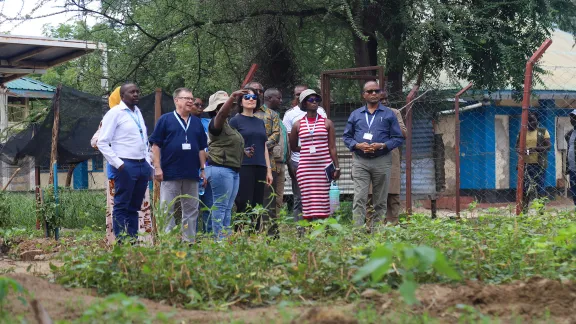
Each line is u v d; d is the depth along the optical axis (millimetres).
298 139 10656
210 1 15898
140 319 4516
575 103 20250
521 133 11195
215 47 17375
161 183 8672
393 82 16562
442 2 15680
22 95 24031
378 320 4602
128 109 8477
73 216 12523
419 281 5879
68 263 6520
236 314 5082
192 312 5203
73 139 11211
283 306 4676
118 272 5980
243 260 6109
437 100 12828
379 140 9977
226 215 8922
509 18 15844
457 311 5016
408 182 11625
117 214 8398
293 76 16891
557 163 20688
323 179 10148
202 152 8820
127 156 8391
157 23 16812
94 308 4422
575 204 12367
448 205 17125
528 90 11180
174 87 19234
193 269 5855
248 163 9422
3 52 17641
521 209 10875
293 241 7043
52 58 18562
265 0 16062
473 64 16016
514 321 4805
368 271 3051
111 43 17016
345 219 12984
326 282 5812
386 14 15703
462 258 6336
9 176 16375
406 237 7371
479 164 20281
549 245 6473
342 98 18422
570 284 5566
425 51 14875
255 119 9617
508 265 6406
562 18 16688
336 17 16562
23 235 11391
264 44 16641
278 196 10703
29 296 5207
